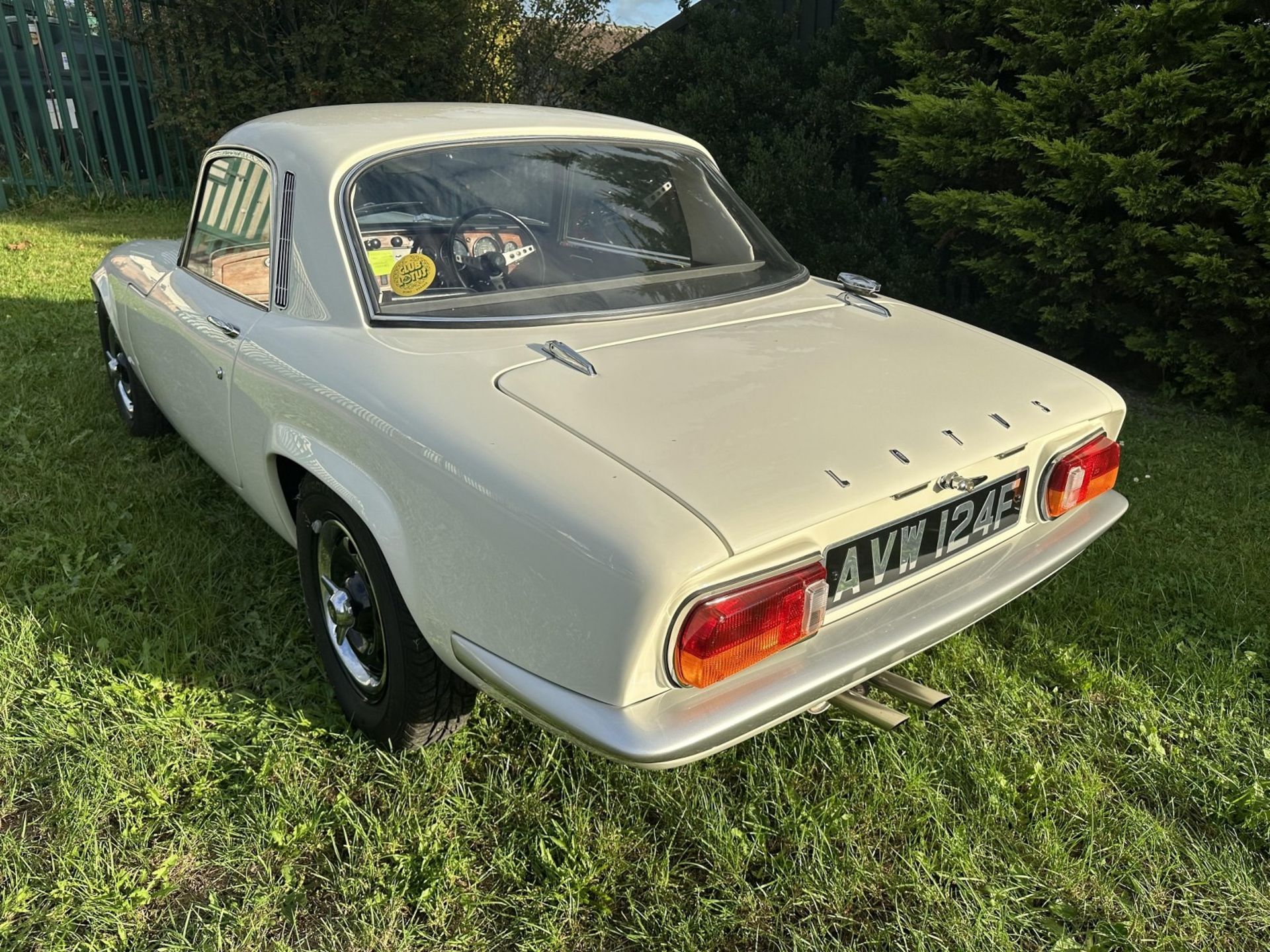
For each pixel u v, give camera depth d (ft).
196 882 6.93
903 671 9.45
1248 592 11.14
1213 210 16.42
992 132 19.19
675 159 10.22
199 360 9.79
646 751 5.49
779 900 6.93
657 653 5.67
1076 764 8.32
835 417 6.84
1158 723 8.90
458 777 7.80
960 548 7.45
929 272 21.12
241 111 33.19
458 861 7.04
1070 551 8.00
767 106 24.61
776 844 7.51
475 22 34.83
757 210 21.89
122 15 34.04
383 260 7.91
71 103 34.63
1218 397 17.02
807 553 6.11
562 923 6.67
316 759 7.97
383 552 6.91
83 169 35.63
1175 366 18.13
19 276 23.98
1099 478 8.37
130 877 6.87
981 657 9.74
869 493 6.26
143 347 12.01
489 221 8.43
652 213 9.48
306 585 8.81
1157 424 16.97
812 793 7.95
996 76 20.40
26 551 10.91
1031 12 18.85
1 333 18.86
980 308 20.89
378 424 6.86
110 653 9.12
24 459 13.24
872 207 22.68
